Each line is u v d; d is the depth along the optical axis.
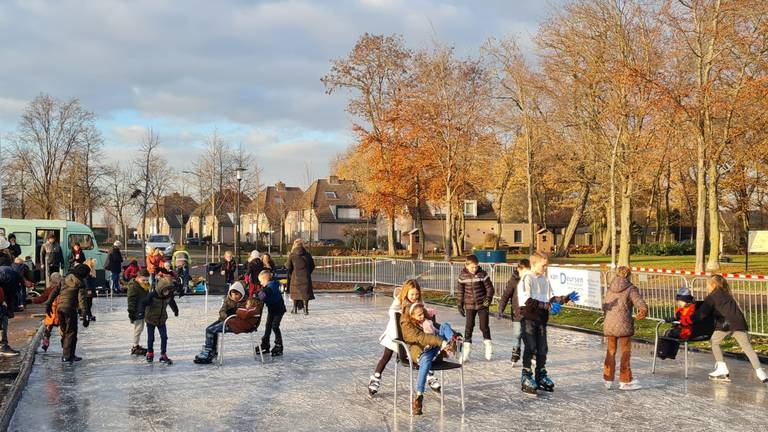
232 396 9.41
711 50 27.64
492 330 16.80
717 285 10.49
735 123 31.09
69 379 10.52
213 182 60.66
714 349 10.59
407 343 8.55
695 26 27.95
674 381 10.48
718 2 27.12
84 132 60.03
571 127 36.91
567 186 53.88
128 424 7.96
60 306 11.93
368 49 45.66
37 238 27.42
